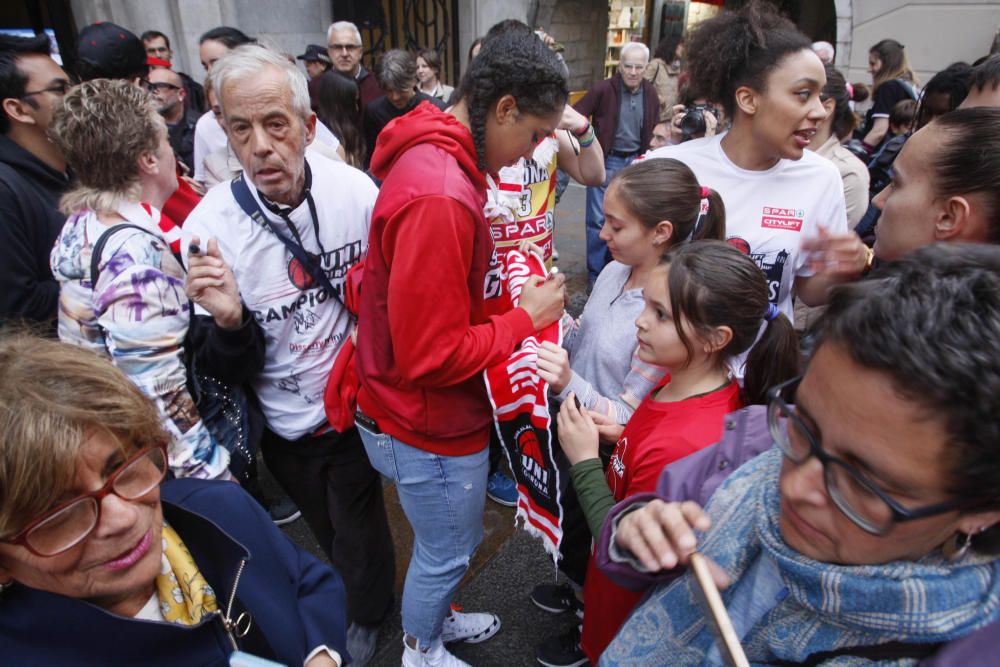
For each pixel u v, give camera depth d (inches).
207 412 61.4
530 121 50.9
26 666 29.2
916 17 239.0
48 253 73.4
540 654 75.3
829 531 22.7
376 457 60.6
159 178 61.2
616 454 54.5
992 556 22.1
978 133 43.0
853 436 20.1
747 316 47.6
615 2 354.0
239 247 59.6
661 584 32.7
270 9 230.4
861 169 100.7
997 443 17.6
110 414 27.5
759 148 69.6
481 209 50.8
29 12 225.0
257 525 39.9
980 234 44.1
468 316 50.5
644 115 199.9
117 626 30.2
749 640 28.2
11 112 73.7
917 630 22.1
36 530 26.6
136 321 51.0
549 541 56.7
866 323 19.0
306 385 66.2
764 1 68.8
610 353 65.7
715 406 48.3
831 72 100.1
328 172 62.9
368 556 74.6
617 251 63.7
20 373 26.6
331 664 38.8
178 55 216.8
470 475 59.5
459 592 87.0
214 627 33.2
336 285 64.9
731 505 30.4
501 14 275.0
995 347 17.2
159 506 32.2
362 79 192.9
